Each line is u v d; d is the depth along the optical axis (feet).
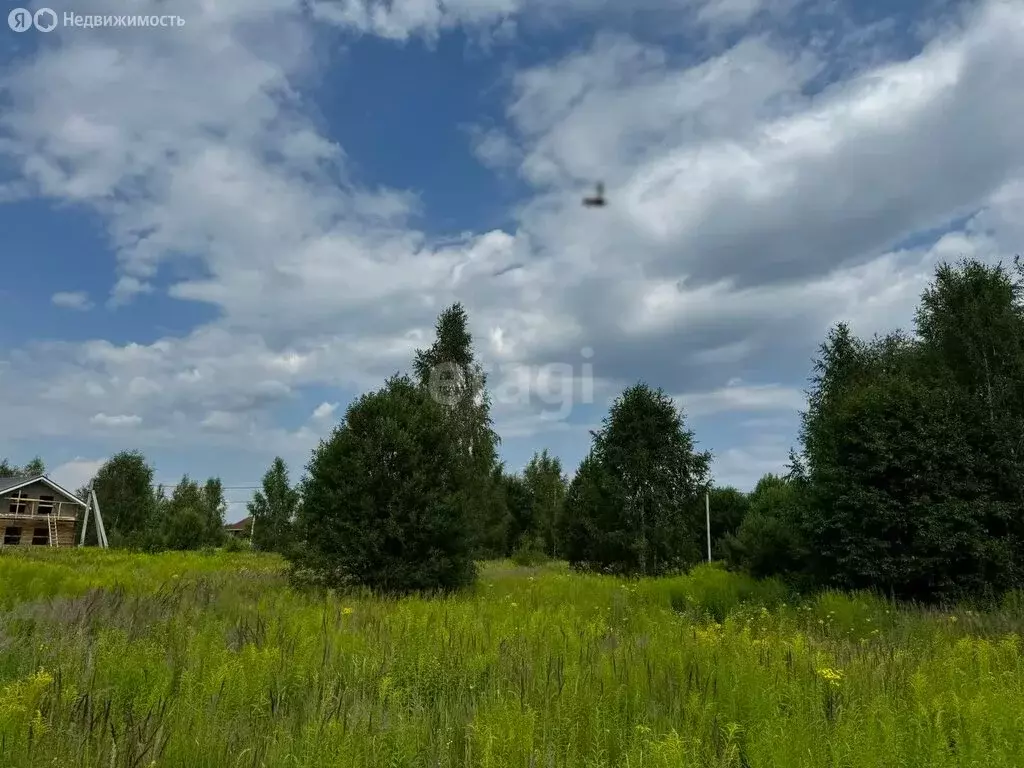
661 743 12.35
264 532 167.63
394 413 55.98
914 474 51.60
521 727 13.83
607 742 14.19
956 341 59.98
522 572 94.48
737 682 17.26
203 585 45.91
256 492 174.40
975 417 55.52
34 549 113.29
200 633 24.02
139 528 188.14
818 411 67.05
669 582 55.77
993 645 28.89
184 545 141.18
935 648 27.91
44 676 16.10
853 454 54.80
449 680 19.58
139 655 19.27
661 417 83.82
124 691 17.28
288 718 15.99
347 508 52.70
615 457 83.25
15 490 171.32
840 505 54.24
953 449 52.60
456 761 13.78
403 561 51.19
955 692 17.79
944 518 50.55
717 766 13.02
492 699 16.85
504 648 22.76
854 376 74.13
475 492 134.41
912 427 53.98
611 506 82.17
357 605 37.96
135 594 37.70
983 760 12.86
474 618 30.73
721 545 93.66
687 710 15.75
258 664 18.80
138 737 13.37
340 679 19.43
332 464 53.98
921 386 56.13
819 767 12.63
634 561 80.89
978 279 59.31
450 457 56.70
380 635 25.32
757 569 63.52
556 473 207.41
